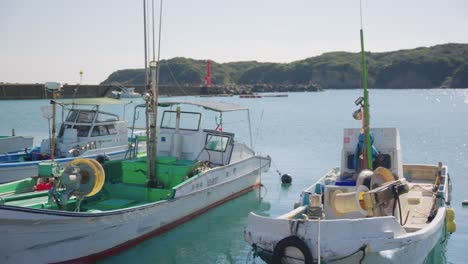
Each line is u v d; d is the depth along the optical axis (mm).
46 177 14547
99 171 12266
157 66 14828
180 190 14234
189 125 17469
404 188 10445
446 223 13086
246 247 13414
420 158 28188
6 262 10562
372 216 10211
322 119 56969
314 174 23766
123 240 12500
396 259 9609
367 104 12398
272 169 25188
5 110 66312
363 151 12375
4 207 9992
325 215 11344
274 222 9773
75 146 19734
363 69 12516
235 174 17844
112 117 21438
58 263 11172
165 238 13977
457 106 86125
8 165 17188
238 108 18484
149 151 14906
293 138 38344
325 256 9258
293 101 112500
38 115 58219
